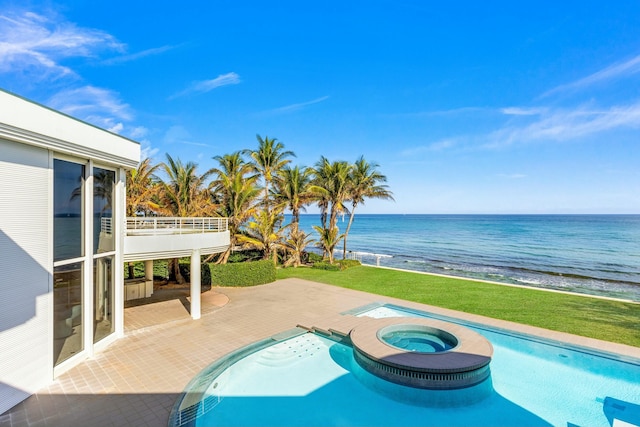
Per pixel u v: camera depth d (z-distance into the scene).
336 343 10.91
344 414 7.31
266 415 7.22
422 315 13.34
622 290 23.05
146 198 19.84
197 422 6.53
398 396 8.09
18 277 7.04
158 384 7.77
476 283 19.72
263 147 27.89
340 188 26.59
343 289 17.97
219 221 14.61
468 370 8.20
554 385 8.37
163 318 12.61
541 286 24.28
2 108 6.39
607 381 8.50
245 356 9.62
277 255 27.28
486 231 76.25
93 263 9.32
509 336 11.12
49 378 7.73
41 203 7.58
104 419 6.39
